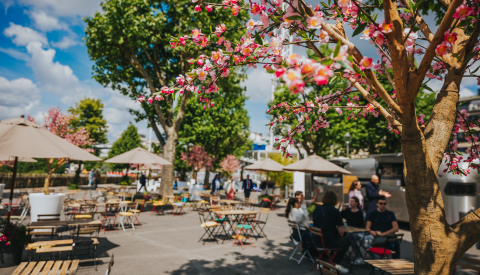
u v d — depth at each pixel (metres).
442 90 2.65
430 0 4.22
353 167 14.39
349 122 21.39
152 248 7.37
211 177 34.84
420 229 2.35
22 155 5.05
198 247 7.57
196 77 2.56
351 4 2.20
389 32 1.93
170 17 15.52
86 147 24.42
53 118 22.22
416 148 2.30
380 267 4.58
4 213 11.88
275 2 2.08
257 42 2.21
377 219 6.52
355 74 2.09
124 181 35.16
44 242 5.52
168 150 16.69
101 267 5.83
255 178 36.66
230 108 27.88
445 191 9.65
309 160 12.26
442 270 2.27
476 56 2.73
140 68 15.80
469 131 3.37
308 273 5.74
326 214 5.90
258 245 7.95
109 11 14.11
